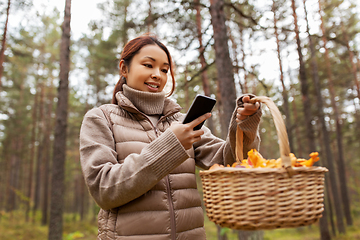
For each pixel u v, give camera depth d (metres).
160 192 1.25
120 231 1.17
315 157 1.04
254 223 0.94
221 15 4.65
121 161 1.29
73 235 6.56
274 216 0.93
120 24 8.78
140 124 1.41
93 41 13.48
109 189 1.11
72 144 19.42
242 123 1.33
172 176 1.32
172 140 1.12
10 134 18.36
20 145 21.50
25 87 17.45
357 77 11.73
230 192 0.98
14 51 9.61
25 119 17.00
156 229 1.18
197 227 1.33
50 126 17.09
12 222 15.61
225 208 0.99
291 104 14.73
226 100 4.28
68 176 21.59
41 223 15.75
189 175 1.40
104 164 1.19
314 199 0.98
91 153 1.24
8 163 21.44
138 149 1.32
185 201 1.30
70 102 15.92
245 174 0.97
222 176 1.00
